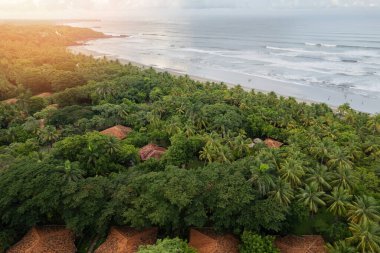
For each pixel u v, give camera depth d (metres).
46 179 43.59
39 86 113.44
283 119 72.94
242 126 73.31
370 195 46.22
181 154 57.03
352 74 138.38
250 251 37.50
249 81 133.75
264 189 42.75
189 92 95.25
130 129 74.81
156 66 171.12
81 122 73.06
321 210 47.19
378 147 60.72
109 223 43.28
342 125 71.75
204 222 40.34
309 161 51.97
